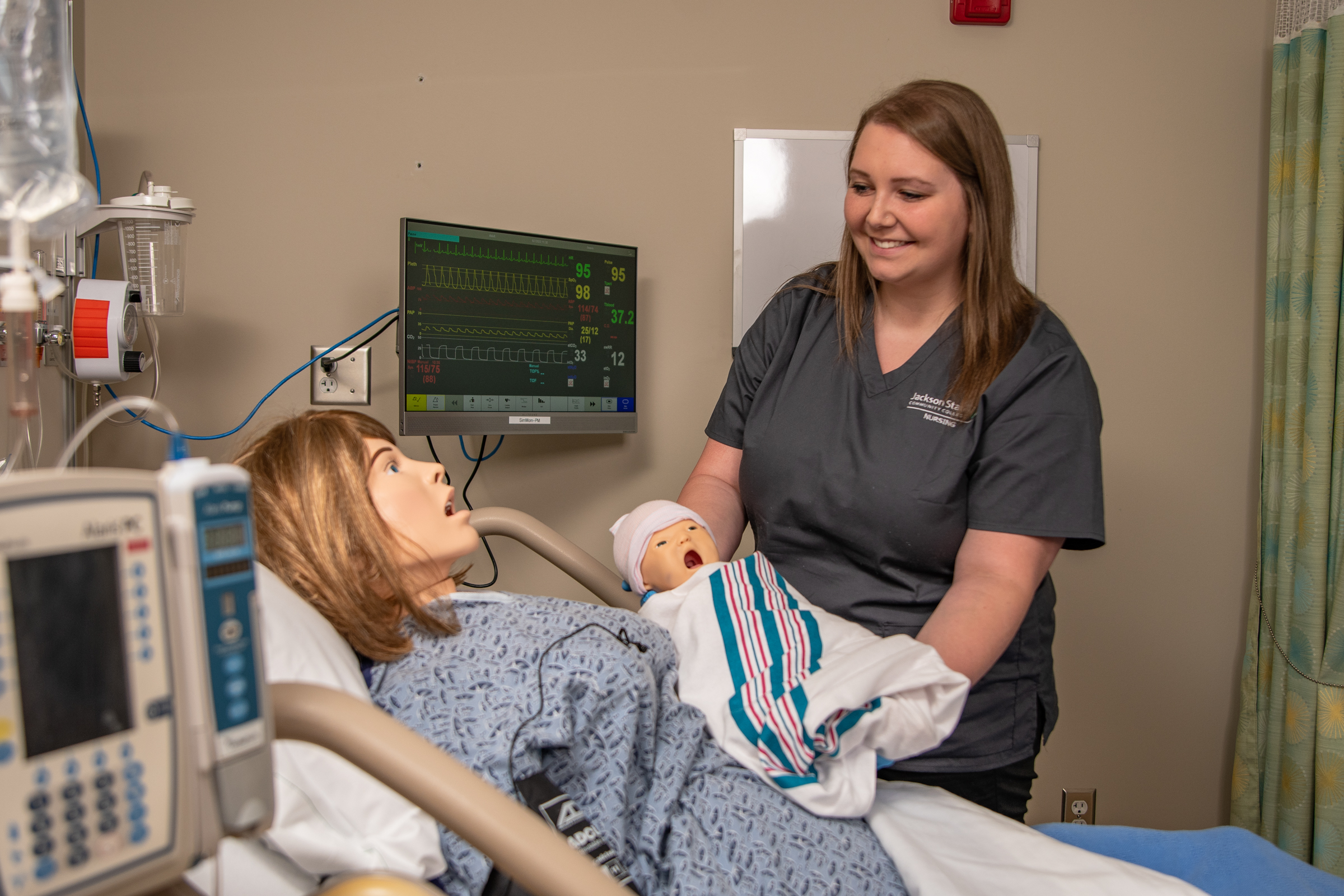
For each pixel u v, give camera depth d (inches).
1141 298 89.1
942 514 52.2
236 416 81.4
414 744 26.1
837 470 54.5
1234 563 90.6
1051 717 56.9
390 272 82.7
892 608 54.3
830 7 86.0
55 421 70.9
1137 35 87.9
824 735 41.3
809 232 86.7
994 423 51.6
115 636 20.1
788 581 57.6
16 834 18.5
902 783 48.7
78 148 78.0
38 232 39.6
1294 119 82.4
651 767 41.9
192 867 21.7
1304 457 79.3
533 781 37.3
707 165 86.0
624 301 82.1
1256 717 85.6
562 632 43.9
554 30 84.0
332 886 25.7
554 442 86.5
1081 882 39.1
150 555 20.7
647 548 54.2
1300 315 80.1
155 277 69.8
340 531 42.7
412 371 73.0
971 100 51.0
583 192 85.0
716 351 87.2
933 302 55.2
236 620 22.1
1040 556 50.3
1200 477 90.3
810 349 59.1
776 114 86.2
